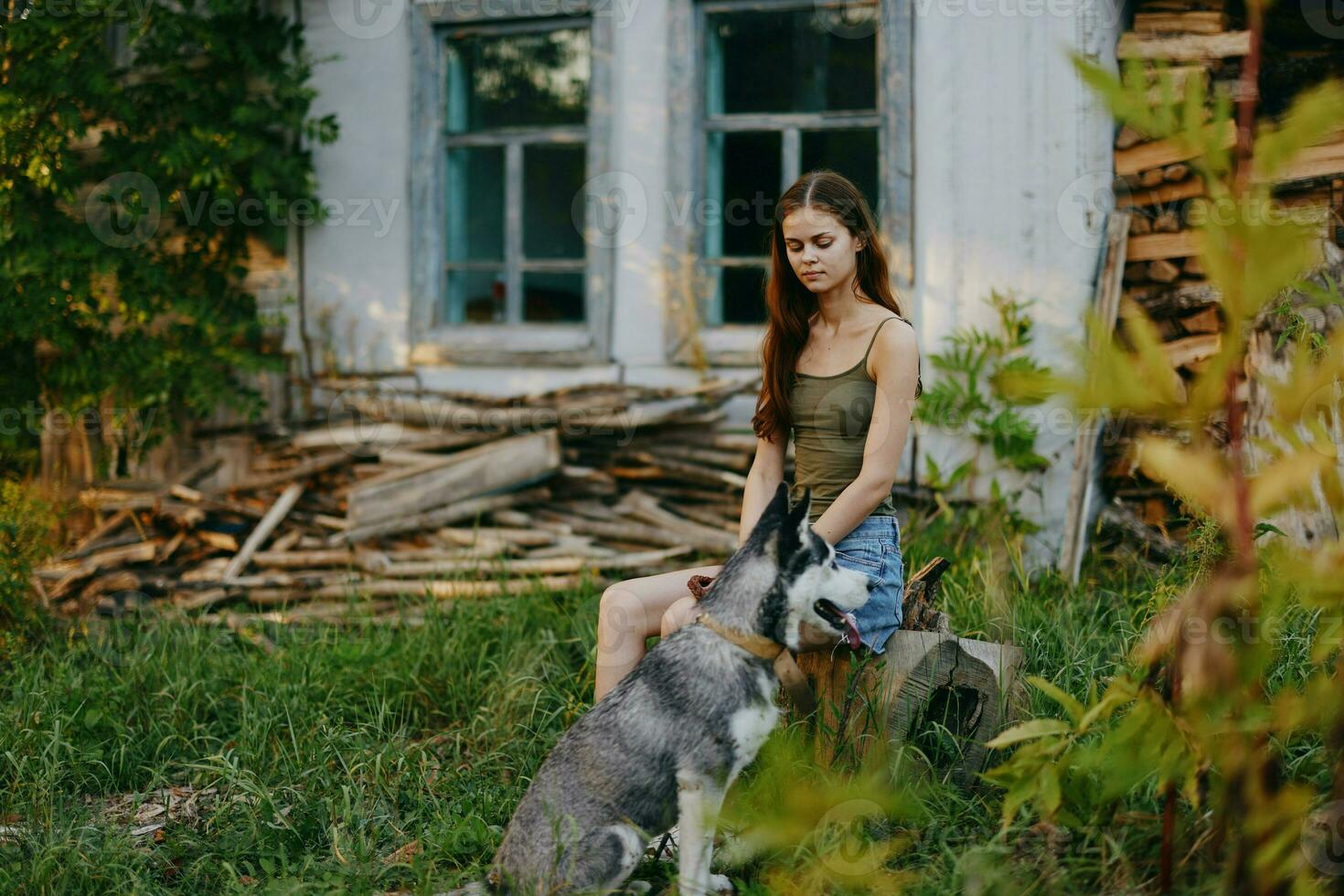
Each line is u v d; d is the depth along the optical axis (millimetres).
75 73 6055
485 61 6566
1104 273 5211
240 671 4375
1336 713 2146
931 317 5648
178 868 3039
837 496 3162
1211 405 2002
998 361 5426
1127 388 1969
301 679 4195
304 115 6434
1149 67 5195
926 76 5590
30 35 5879
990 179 5496
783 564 2613
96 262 6031
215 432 6691
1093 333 1997
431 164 6531
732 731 2580
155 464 6848
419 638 4559
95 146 6727
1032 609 4062
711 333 6105
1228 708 2145
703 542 5383
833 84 5977
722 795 2598
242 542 5910
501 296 6660
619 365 6254
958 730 3297
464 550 5555
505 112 6562
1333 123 1882
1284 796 2135
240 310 6664
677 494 5852
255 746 3705
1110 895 2428
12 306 5926
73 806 3375
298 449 6398
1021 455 5301
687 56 6031
